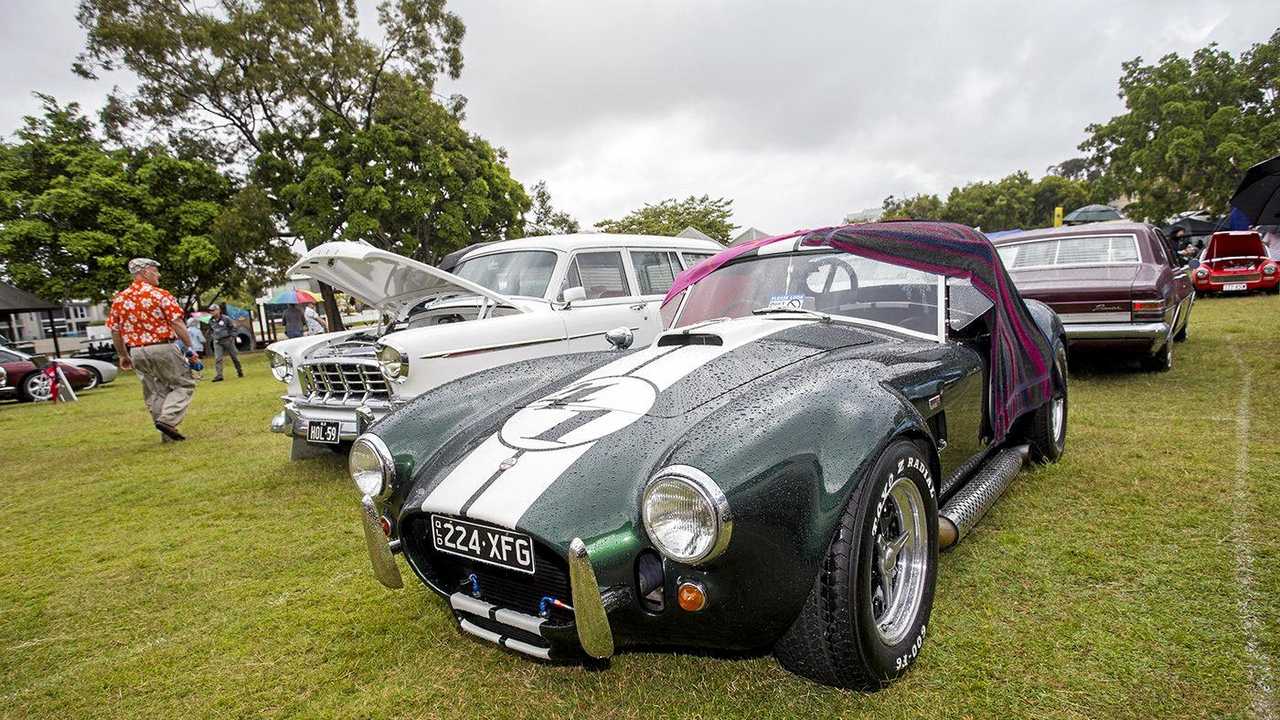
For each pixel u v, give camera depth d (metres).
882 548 1.86
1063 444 3.68
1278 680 1.73
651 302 5.39
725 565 1.54
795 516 1.58
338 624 2.47
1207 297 12.92
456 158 17.16
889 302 2.81
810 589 1.62
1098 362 6.36
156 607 2.73
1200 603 2.12
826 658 1.71
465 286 4.55
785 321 2.76
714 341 2.54
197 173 19.94
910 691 1.81
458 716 1.88
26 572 3.19
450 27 17.03
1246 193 6.36
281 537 3.46
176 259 18.98
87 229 18.62
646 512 1.56
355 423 4.21
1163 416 4.36
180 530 3.67
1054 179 45.22
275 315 29.66
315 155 16.47
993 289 2.65
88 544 3.54
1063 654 1.92
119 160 19.69
